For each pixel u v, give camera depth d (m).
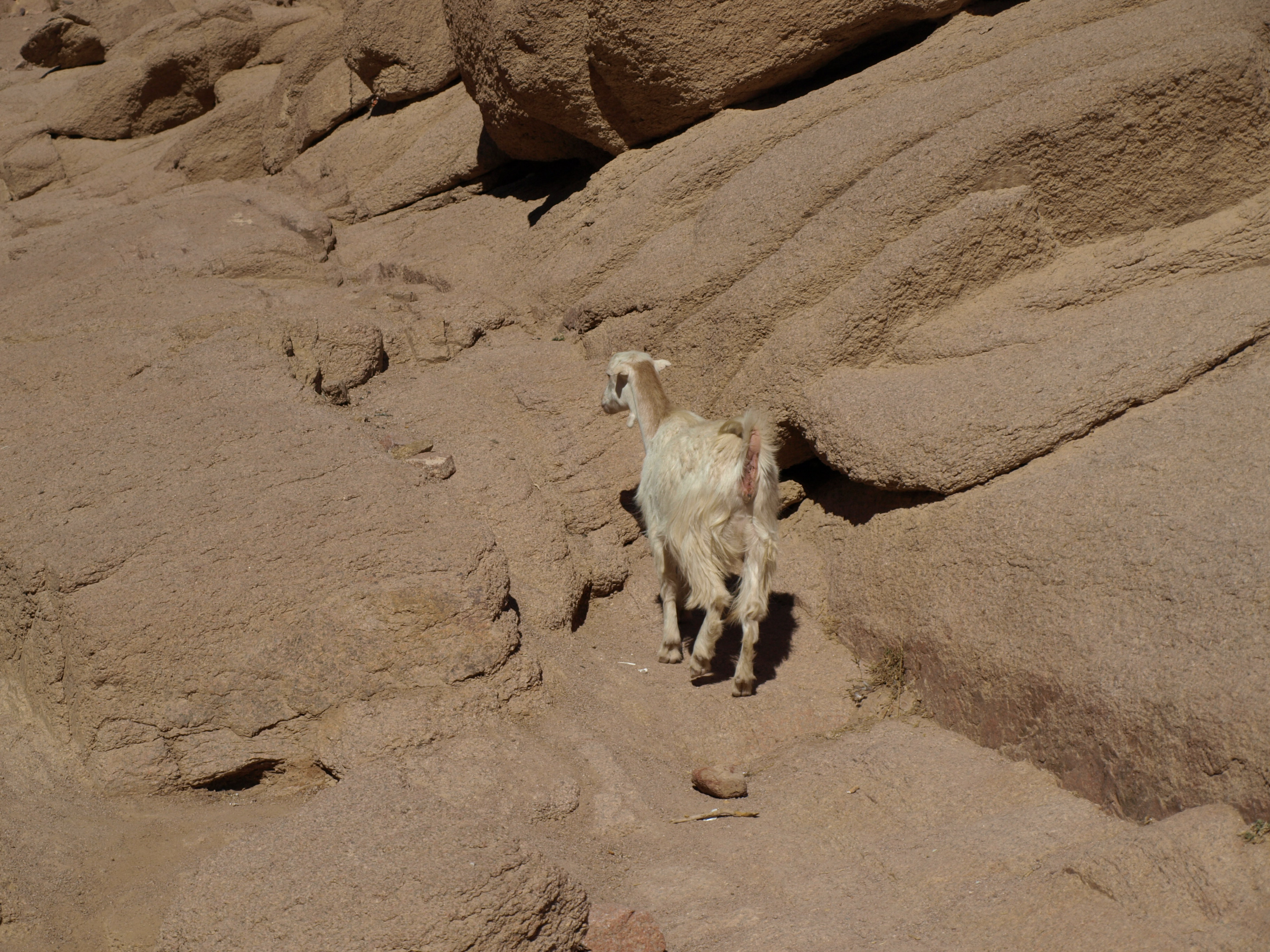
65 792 4.95
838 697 6.20
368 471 6.50
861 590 6.64
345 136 15.02
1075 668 5.01
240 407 7.25
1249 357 6.12
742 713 6.00
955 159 7.50
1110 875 3.85
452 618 5.51
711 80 10.42
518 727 5.46
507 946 3.61
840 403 6.98
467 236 12.30
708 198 9.71
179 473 6.30
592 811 4.98
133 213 13.50
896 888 4.30
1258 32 7.62
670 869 4.61
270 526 5.77
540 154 12.37
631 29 10.08
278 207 13.31
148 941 4.06
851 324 7.30
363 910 3.59
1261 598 4.56
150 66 18.17
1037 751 5.15
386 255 12.57
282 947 3.51
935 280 7.27
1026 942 3.70
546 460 7.88
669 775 5.50
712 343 8.06
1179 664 4.60
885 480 6.50
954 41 9.56
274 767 5.21
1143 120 7.21
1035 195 7.45
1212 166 7.29
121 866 4.48
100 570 5.32
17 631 5.49
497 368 8.97
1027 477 6.11
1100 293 7.20
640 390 6.56
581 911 3.90
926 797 5.05
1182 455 5.60
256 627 5.27
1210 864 3.73
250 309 9.40
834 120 9.05
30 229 14.91
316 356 8.88
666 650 6.48
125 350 8.25
